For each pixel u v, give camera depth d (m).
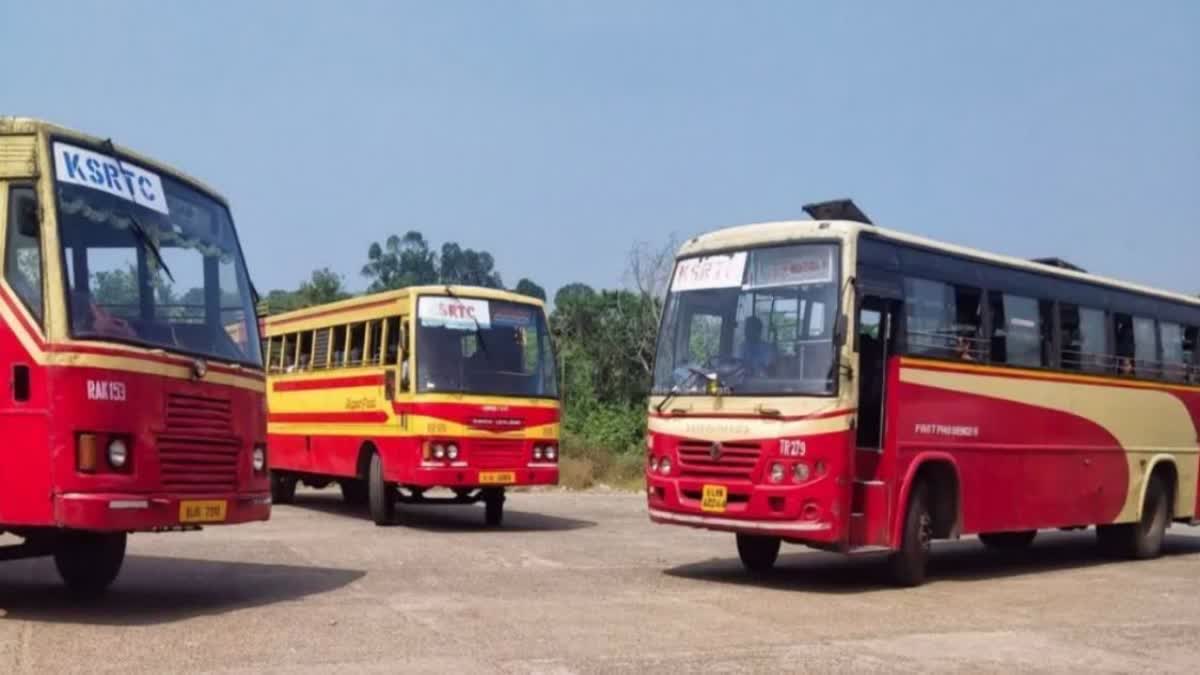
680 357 13.13
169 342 9.84
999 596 12.49
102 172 9.67
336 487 27.83
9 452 8.88
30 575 12.05
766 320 12.62
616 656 8.59
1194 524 18.34
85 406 8.90
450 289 18.16
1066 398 15.47
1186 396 18.09
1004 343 14.47
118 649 8.30
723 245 13.23
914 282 13.15
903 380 12.81
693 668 8.27
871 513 12.41
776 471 12.05
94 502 8.86
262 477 10.84
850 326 12.12
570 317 41.94
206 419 9.98
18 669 7.62
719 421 12.48
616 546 16.17
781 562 15.11
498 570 13.25
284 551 14.55
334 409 19.98
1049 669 8.71
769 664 8.49
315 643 8.70
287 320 22.53
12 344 8.95
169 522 9.46
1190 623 10.98
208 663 7.94
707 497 12.48
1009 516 14.35
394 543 15.68
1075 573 15.10
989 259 14.39
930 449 13.12
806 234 12.57
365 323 19.28
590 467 29.77
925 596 12.29
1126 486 16.66
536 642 9.01
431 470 17.39
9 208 9.14
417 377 17.59
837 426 11.94
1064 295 15.66
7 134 9.23
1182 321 18.19
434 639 8.98
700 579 13.05
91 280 9.30
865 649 9.18
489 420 17.88
